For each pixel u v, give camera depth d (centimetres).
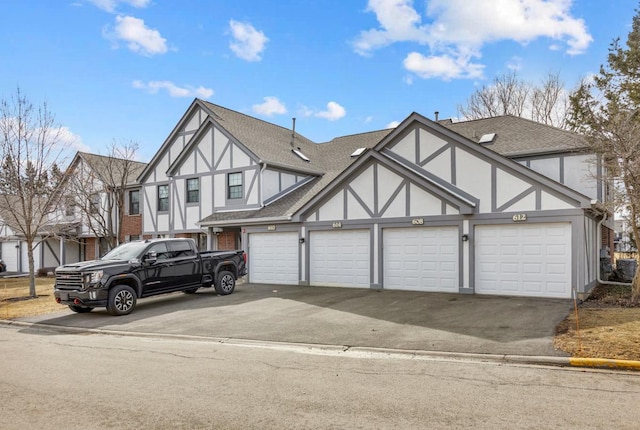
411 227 1484
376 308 1177
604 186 1524
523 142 1684
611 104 1797
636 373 621
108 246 2708
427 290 1452
